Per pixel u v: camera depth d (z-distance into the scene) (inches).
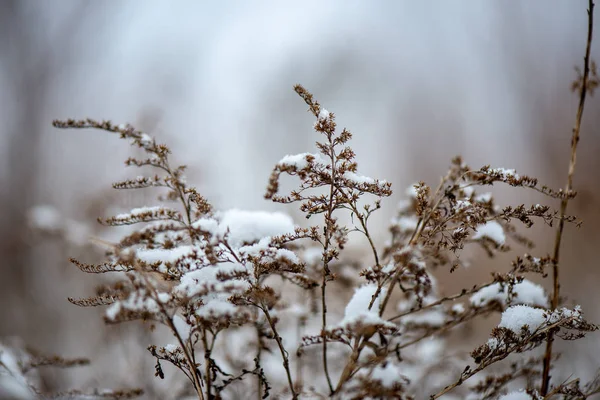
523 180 66.7
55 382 116.3
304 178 64.8
